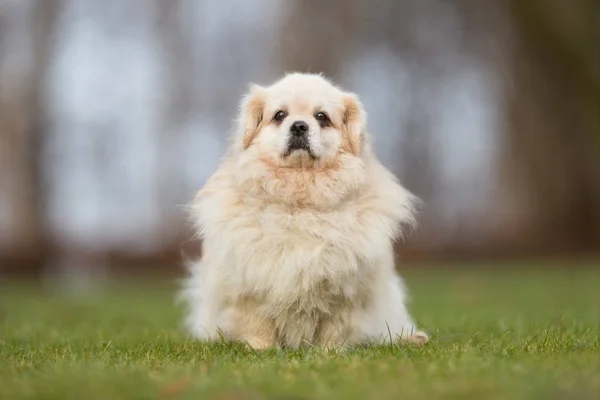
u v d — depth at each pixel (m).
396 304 6.77
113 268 23.02
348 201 6.28
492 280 17.27
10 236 22.89
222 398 3.76
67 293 17.53
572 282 15.77
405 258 24.34
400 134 27.36
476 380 4.01
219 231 6.24
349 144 6.54
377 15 26.30
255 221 6.18
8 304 13.59
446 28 26.69
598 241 24.86
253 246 6.07
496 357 4.96
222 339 6.34
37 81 23.00
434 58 27.06
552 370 4.28
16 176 23.05
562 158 24.69
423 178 27.09
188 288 8.21
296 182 6.21
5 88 22.91
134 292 17.62
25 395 3.86
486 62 26.19
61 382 4.10
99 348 6.38
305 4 25.33
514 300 12.21
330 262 6.00
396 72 27.28
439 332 7.29
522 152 24.98
